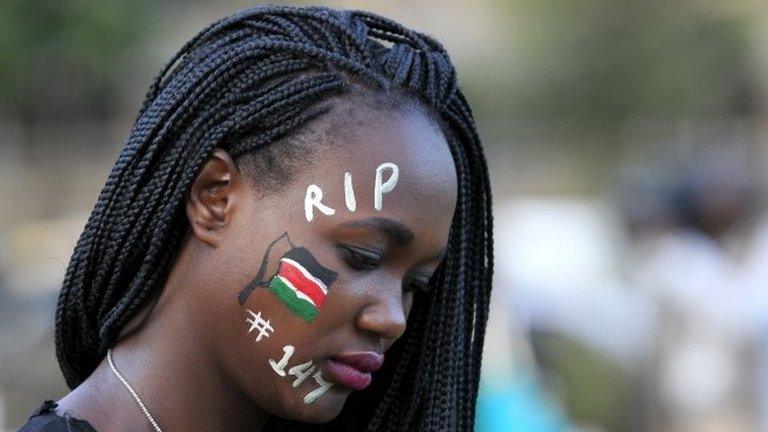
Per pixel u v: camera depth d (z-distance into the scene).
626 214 16.69
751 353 14.70
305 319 4.67
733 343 14.84
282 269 4.68
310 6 5.07
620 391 17.45
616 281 19.12
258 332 4.71
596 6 50.91
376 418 5.33
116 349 4.93
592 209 31.83
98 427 4.78
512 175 51.03
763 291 14.67
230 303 4.73
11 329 14.61
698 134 46.41
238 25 5.02
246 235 4.73
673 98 50.69
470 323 5.47
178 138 4.82
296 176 4.71
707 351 15.04
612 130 51.25
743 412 14.78
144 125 4.90
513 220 29.97
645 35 50.81
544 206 36.50
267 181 4.74
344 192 4.69
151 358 4.85
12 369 14.20
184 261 4.83
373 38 5.15
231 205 4.77
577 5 51.00
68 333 5.08
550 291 19.14
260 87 4.79
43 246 21.64
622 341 17.62
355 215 4.68
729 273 14.98
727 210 15.29
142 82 31.91
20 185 33.81
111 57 21.30
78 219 27.20
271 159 4.74
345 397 4.84
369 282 4.72
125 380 4.85
